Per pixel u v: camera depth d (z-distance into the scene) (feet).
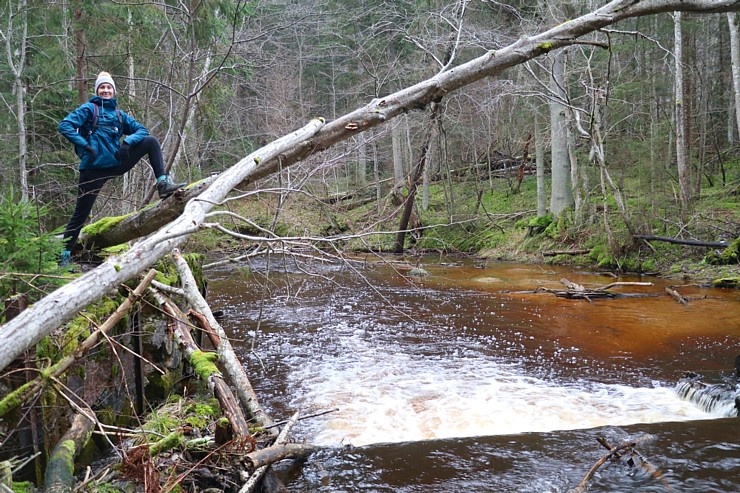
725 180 65.72
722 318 29.71
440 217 69.87
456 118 63.77
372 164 93.66
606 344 25.63
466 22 46.03
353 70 67.97
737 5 17.47
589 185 61.72
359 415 17.80
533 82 56.39
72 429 11.52
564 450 13.83
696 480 12.00
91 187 17.28
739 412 16.52
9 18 33.50
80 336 12.32
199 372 14.28
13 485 9.39
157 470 10.99
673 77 62.08
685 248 47.39
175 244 11.91
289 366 22.80
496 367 22.68
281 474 12.85
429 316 31.45
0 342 8.04
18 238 12.56
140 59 32.42
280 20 41.11
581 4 50.16
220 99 34.55
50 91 39.34
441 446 14.30
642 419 17.38
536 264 53.83
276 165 17.17
